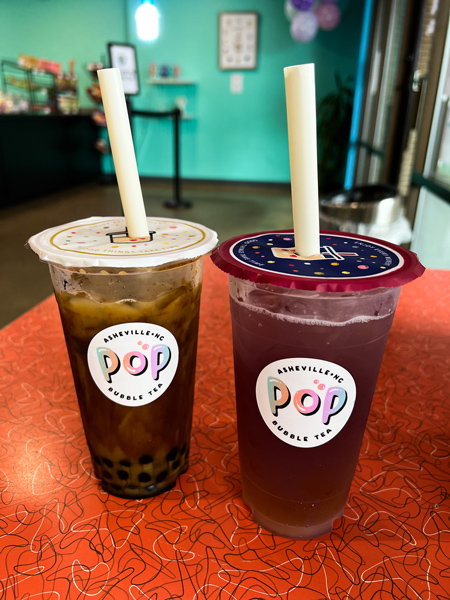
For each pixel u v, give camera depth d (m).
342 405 0.23
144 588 0.23
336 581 0.23
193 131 2.98
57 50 2.97
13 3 2.87
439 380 0.41
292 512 0.26
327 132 2.74
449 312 0.54
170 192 2.85
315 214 0.24
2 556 0.25
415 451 0.33
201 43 2.76
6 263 1.62
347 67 2.67
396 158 1.48
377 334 0.23
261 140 2.93
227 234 1.98
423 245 1.19
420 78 1.28
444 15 1.15
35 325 0.52
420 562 0.24
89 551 0.25
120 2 2.78
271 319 0.22
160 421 0.28
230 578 0.23
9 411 0.37
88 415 0.28
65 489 0.30
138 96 2.95
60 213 2.27
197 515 0.28
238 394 0.26
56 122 2.63
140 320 0.25
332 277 0.21
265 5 2.62
